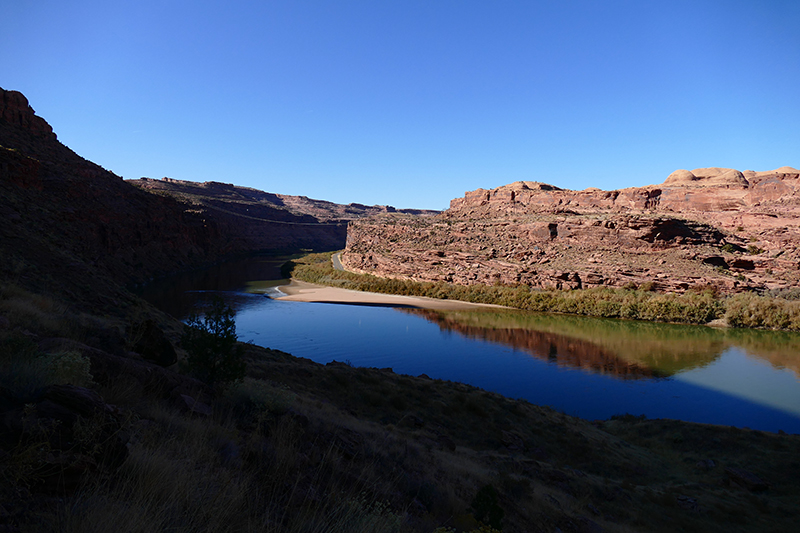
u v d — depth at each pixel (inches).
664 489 743.7
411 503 273.4
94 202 4069.9
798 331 2701.8
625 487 686.5
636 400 1582.2
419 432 698.2
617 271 3772.1
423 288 4256.9
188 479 162.4
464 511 300.8
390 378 1026.1
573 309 3326.8
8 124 4323.3
